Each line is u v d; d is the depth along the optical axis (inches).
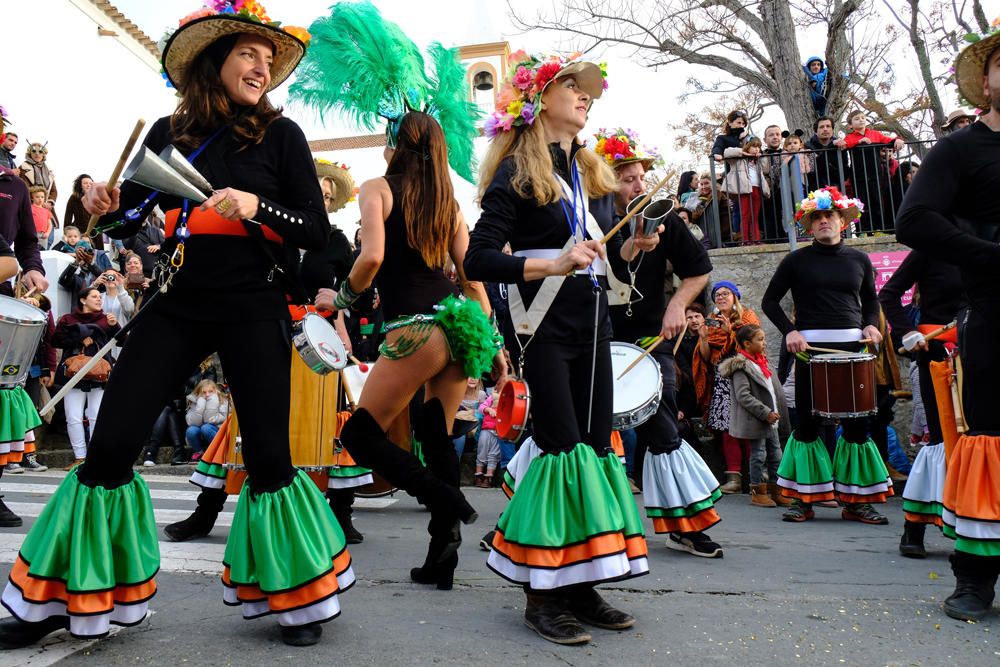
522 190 111.5
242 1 102.7
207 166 102.0
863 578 146.3
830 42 588.7
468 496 273.9
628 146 178.7
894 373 283.6
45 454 313.6
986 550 117.3
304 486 105.3
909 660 98.5
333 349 111.5
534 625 107.0
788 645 103.3
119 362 99.5
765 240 357.4
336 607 101.7
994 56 120.8
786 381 301.3
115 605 98.7
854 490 218.7
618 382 151.9
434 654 97.9
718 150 389.4
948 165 121.6
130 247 384.2
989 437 120.5
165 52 103.3
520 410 109.4
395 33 138.9
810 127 557.9
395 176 128.0
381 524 206.8
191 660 94.2
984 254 115.7
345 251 186.1
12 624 96.7
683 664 95.9
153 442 319.0
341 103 138.3
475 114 149.3
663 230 141.6
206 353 105.0
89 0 609.3
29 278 179.2
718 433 284.2
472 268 109.2
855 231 363.3
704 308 348.5
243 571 102.5
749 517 231.0
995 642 105.9
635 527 110.9
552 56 115.0
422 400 142.9
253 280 102.7
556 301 112.3
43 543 96.2
